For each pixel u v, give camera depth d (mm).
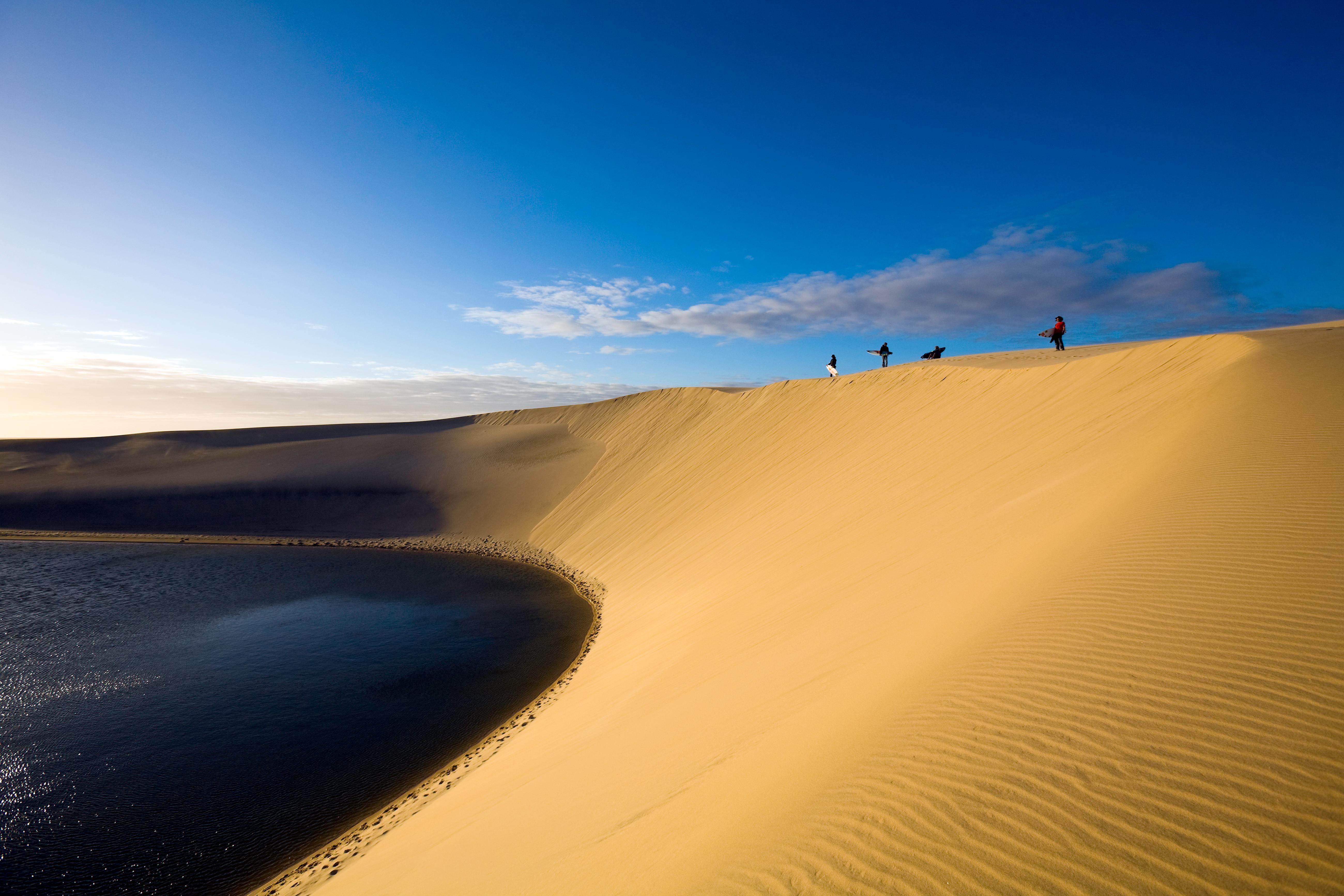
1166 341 12648
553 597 22531
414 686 15109
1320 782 2385
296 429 60750
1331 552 3895
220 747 12242
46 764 11695
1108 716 3070
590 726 8578
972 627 4637
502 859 4918
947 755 3129
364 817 9742
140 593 24906
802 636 7539
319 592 24766
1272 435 5953
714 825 3502
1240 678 3080
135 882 8477
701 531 20484
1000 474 10641
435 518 38844
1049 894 2205
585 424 49750
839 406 23625
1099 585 4398
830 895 2457
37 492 43594
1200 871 2158
